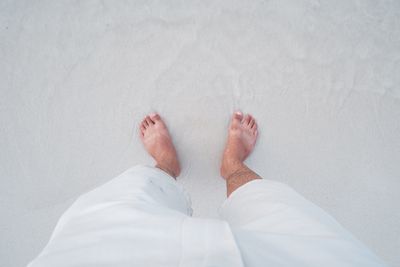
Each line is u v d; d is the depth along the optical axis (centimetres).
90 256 56
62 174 130
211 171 130
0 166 130
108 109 129
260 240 60
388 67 129
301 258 57
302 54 129
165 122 129
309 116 130
